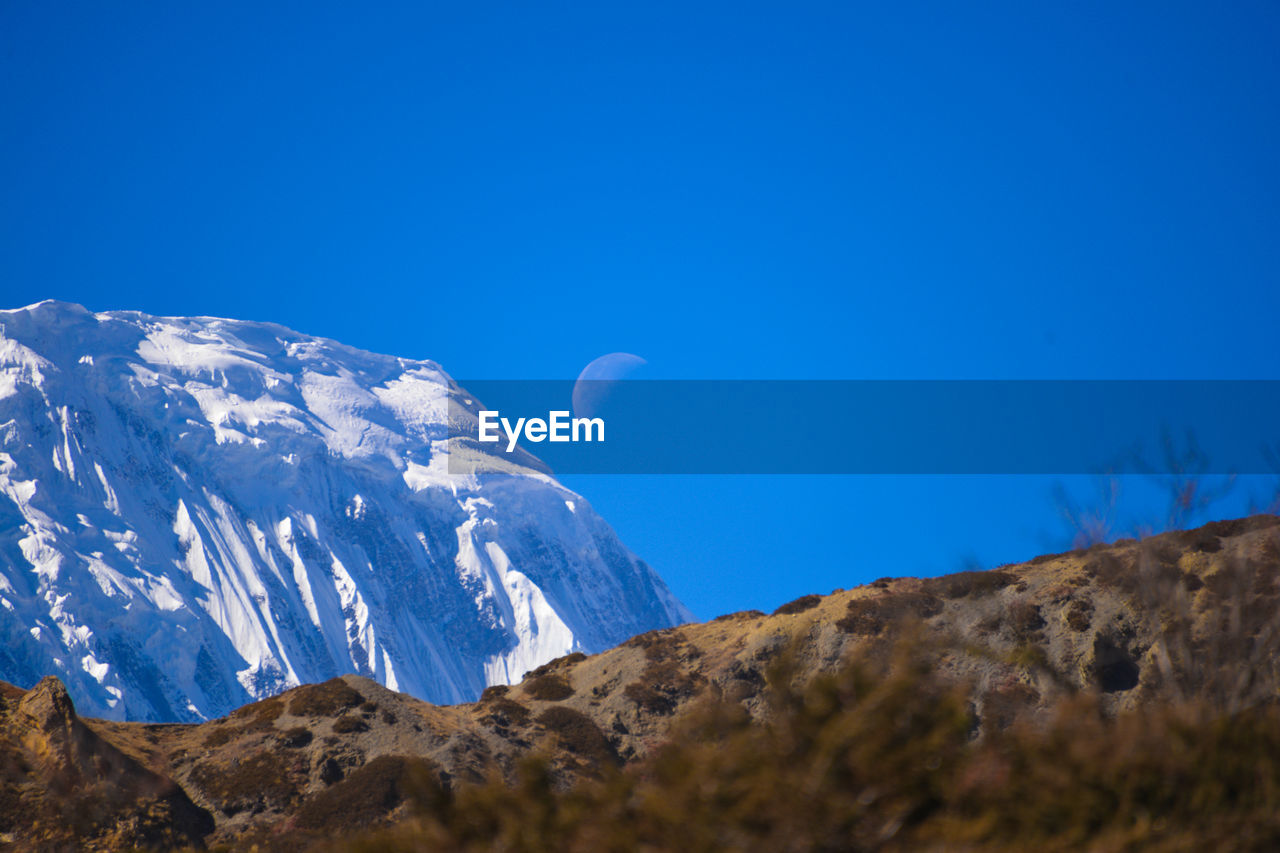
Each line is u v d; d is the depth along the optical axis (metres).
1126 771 13.41
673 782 12.80
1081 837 12.62
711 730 13.65
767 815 12.16
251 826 53.38
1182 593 22.45
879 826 12.23
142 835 49.44
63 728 53.72
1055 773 13.29
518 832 13.06
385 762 57.31
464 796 13.80
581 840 12.73
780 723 13.12
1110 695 48.94
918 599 53.69
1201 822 13.18
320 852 14.55
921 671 13.78
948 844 12.15
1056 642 53.06
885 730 12.78
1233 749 14.00
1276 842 13.06
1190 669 20.33
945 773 12.69
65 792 50.31
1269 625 19.94
